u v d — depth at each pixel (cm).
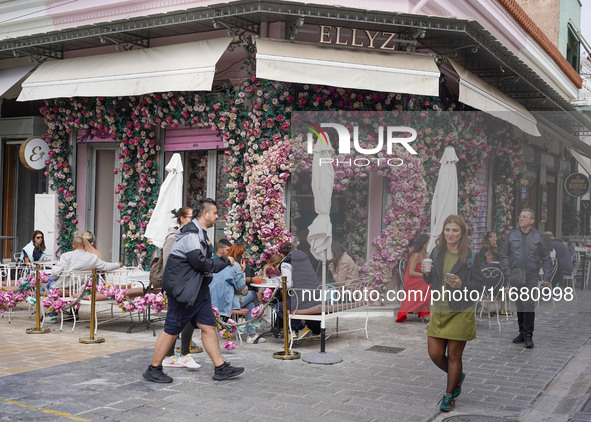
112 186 1266
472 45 1010
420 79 952
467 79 1041
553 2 2062
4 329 867
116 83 1038
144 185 1166
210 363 682
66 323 924
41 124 1339
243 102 1034
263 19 949
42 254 1129
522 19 1425
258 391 573
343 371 656
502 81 1227
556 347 793
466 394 579
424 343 803
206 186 1124
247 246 1030
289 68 902
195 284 583
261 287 845
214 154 1113
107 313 1018
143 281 879
